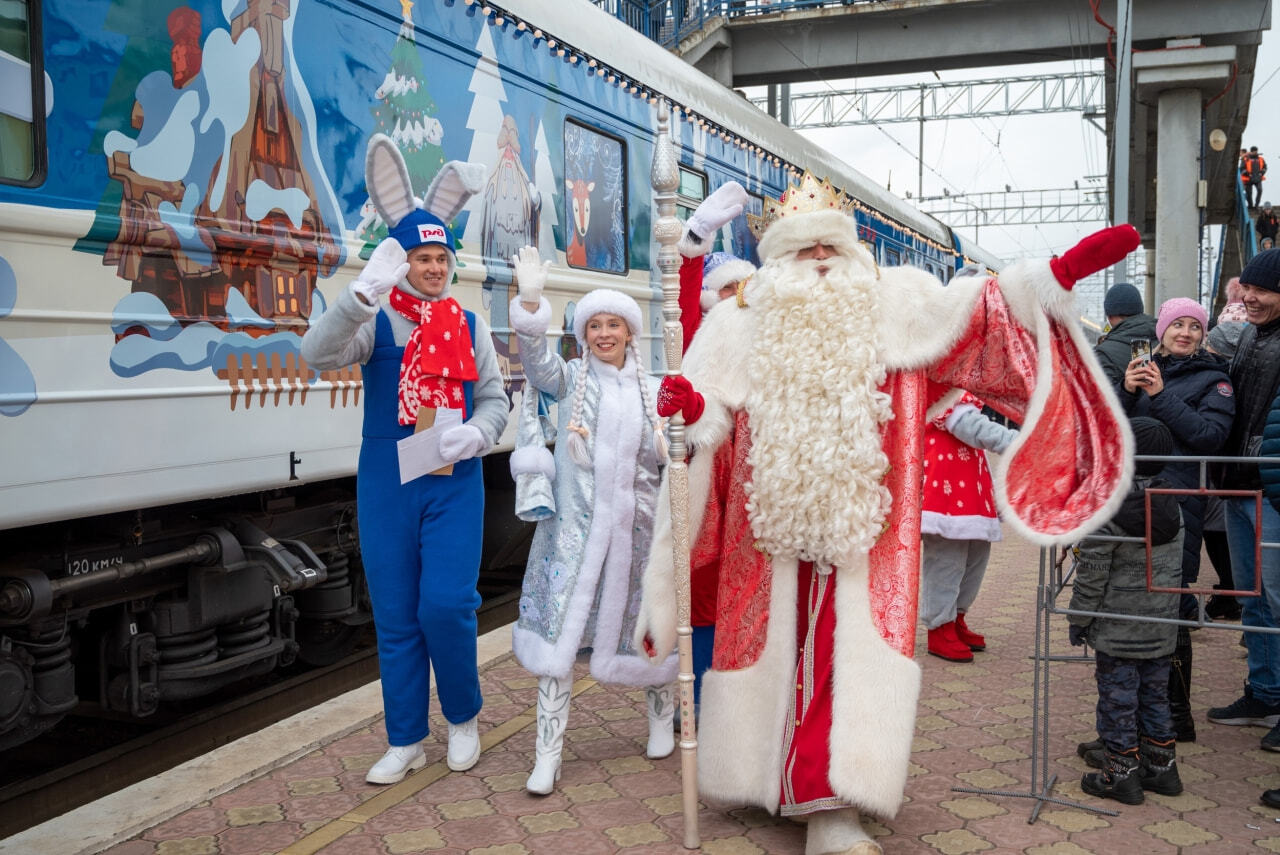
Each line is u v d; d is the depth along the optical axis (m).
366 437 3.26
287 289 3.90
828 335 2.88
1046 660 3.19
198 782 3.22
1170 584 3.09
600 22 6.53
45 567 3.39
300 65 3.98
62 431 3.06
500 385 3.44
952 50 18.09
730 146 8.35
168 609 3.82
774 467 2.83
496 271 5.23
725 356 3.08
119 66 3.25
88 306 3.15
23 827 3.23
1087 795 3.19
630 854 2.82
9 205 2.91
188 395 3.46
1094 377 2.81
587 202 6.20
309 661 4.80
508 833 2.94
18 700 3.23
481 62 5.16
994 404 3.00
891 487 2.89
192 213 3.49
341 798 3.18
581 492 3.35
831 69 18.59
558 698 3.25
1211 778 3.34
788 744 2.81
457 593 3.23
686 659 2.89
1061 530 2.78
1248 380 3.84
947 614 4.65
